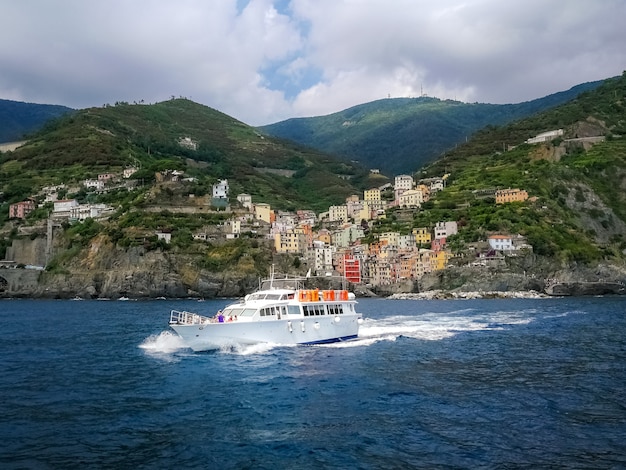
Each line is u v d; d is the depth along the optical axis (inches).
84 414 1229.7
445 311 4434.1
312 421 1167.0
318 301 2265.0
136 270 7391.7
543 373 1674.5
